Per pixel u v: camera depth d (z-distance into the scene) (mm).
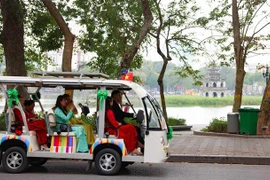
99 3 20750
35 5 22594
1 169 11211
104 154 10500
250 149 14680
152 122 10477
